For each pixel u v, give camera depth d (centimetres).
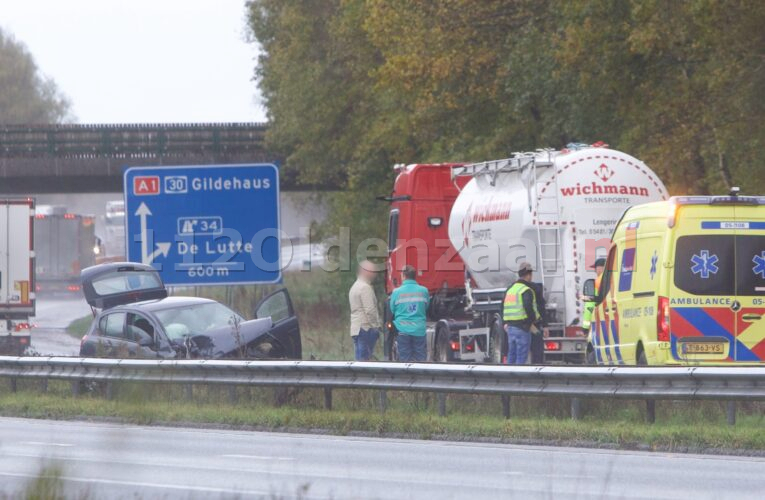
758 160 9662
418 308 7650
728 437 4759
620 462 4469
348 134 16562
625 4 10169
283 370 6356
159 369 5794
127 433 2431
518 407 5962
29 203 11306
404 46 12369
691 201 6069
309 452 5000
